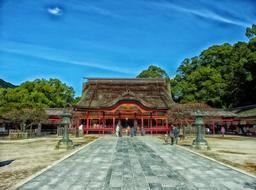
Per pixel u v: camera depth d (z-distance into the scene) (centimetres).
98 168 1684
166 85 8238
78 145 3403
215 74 7962
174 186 1230
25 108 5753
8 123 6438
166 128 6656
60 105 8350
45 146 3253
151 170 1630
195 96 8188
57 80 8769
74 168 1678
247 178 1411
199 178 1407
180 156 2328
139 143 3831
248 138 5203
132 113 6706
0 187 1187
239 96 7500
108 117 6781
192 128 6069
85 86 8200
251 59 6231
